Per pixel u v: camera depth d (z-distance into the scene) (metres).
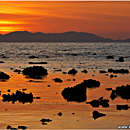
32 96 41.88
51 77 65.50
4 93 44.66
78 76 67.62
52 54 174.38
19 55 160.75
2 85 52.88
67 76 67.50
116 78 64.44
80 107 36.06
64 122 29.56
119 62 114.12
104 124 29.03
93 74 72.06
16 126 28.16
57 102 38.72
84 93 43.03
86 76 67.81
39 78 63.47
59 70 80.75
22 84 54.22
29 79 61.66
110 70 78.56
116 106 36.91
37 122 29.45
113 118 31.17
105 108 35.72
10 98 40.44
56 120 30.23
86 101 39.75
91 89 49.28
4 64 101.31
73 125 28.59
